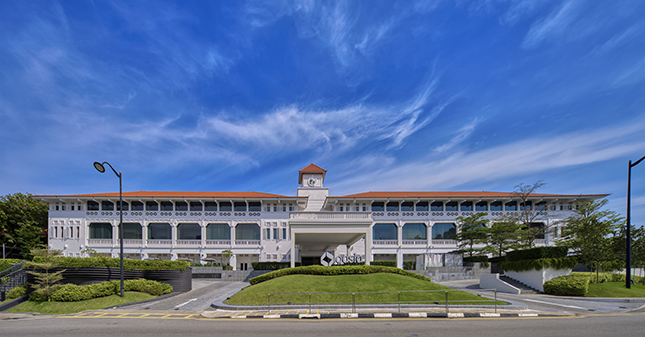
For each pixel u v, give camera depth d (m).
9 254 53.81
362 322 14.83
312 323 14.66
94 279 23.53
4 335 12.95
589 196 52.16
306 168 58.56
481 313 16.44
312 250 51.12
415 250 53.06
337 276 23.39
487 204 54.91
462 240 48.41
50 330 13.69
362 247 52.84
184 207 53.97
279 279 23.14
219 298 21.81
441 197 53.66
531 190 46.84
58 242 51.12
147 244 51.22
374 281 21.88
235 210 53.91
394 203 55.72
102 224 52.38
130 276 25.31
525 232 43.06
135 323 14.93
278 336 12.18
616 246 28.42
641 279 29.80
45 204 57.66
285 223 52.72
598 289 24.92
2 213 51.72
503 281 28.08
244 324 14.51
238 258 52.44
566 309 19.05
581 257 28.86
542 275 26.72
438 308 17.80
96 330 13.51
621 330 13.08
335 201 54.16
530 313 16.75
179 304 21.16
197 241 51.66
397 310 17.27
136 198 51.03
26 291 21.89
